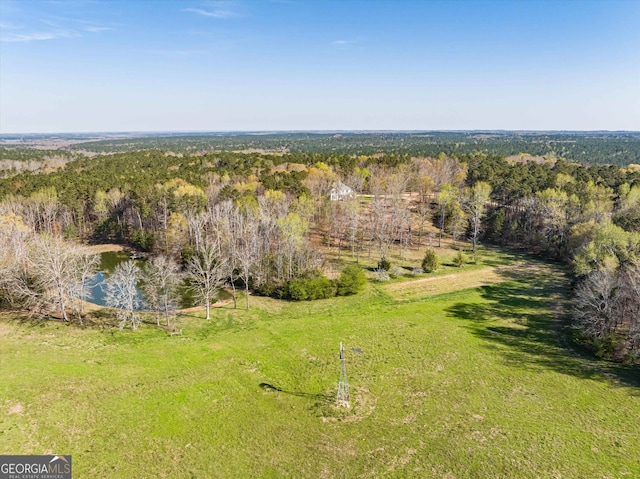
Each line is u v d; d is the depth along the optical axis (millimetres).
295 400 41844
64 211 113562
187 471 32156
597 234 74438
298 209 102375
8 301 62219
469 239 109875
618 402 41812
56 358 47406
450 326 59938
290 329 58219
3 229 77625
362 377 46156
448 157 170625
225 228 88438
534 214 108750
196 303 67250
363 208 124312
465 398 42375
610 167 140375
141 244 102062
